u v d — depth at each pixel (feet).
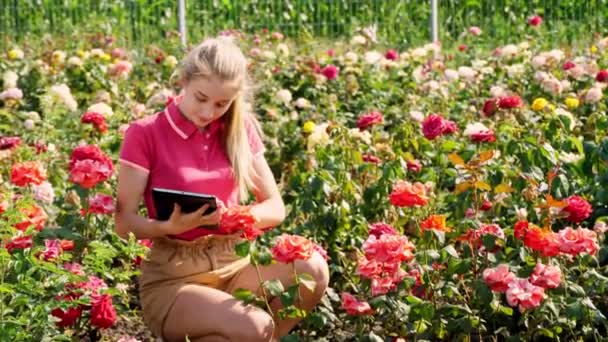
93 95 27.09
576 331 13.74
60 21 42.32
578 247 12.22
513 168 16.69
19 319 11.58
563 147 17.43
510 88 27.17
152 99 22.70
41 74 27.55
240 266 13.08
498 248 14.17
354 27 42.75
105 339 14.40
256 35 36.70
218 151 13.14
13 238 12.39
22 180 14.01
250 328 12.12
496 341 13.69
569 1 44.98
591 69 25.99
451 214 15.97
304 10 44.83
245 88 13.08
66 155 21.30
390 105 26.08
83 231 15.08
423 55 30.22
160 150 12.91
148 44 38.78
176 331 12.59
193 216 12.16
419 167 18.04
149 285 12.89
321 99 25.63
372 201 17.01
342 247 16.20
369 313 12.80
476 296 13.16
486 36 42.80
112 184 18.47
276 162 21.98
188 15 43.70
